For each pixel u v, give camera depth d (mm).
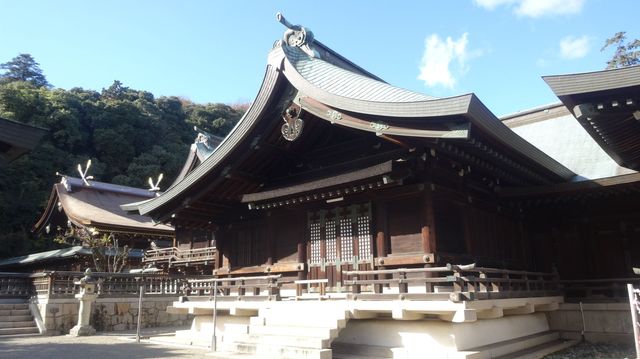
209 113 70000
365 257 12203
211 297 14273
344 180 11125
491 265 12641
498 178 13141
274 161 14555
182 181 14664
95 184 34344
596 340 12977
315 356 9461
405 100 10320
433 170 10961
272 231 14594
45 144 48750
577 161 16094
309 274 13406
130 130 56406
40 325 17625
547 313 13969
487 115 9352
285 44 12578
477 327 10250
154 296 20828
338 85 11961
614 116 8469
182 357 10852
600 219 14273
